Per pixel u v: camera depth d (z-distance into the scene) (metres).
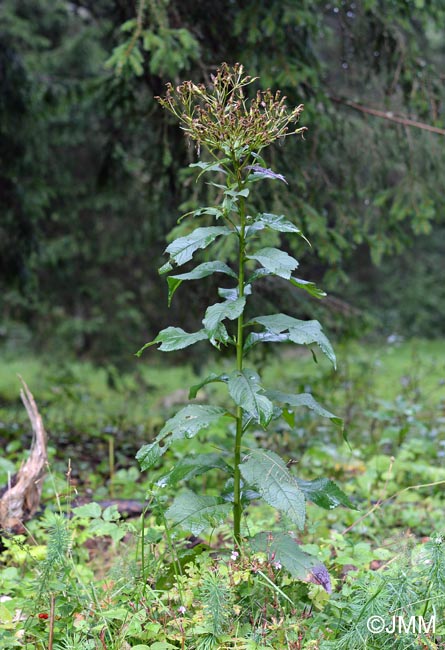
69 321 11.34
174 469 2.91
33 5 12.00
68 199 11.13
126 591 2.87
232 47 5.89
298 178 5.75
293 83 5.45
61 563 2.83
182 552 3.04
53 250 10.98
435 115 6.14
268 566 2.75
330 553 3.45
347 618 2.75
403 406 6.41
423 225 6.13
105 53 10.69
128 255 11.47
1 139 7.87
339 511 4.37
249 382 2.71
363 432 6.92
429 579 2.58
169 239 5.30
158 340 2.75
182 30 5.22
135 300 11.59
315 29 5.79
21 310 11.72
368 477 4.69
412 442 5.35
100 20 8.21
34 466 3.91
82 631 2.67
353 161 6.38
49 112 8.38
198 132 2.75
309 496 2.83
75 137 10.83
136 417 9.19
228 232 2.82
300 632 2.61
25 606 2.83
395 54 6.25
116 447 6.88
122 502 4.46
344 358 8.65
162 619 2.76
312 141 6.01
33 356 14.51
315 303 6.91
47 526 2.90
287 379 10.41
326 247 5.71
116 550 3.88
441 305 20.09
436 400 8.70
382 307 20.19
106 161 7.89
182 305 7.83
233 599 2.64
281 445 5.77
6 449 5.74
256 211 5.32
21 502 3.84
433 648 2.42
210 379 2.88
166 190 6.64
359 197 6.51
